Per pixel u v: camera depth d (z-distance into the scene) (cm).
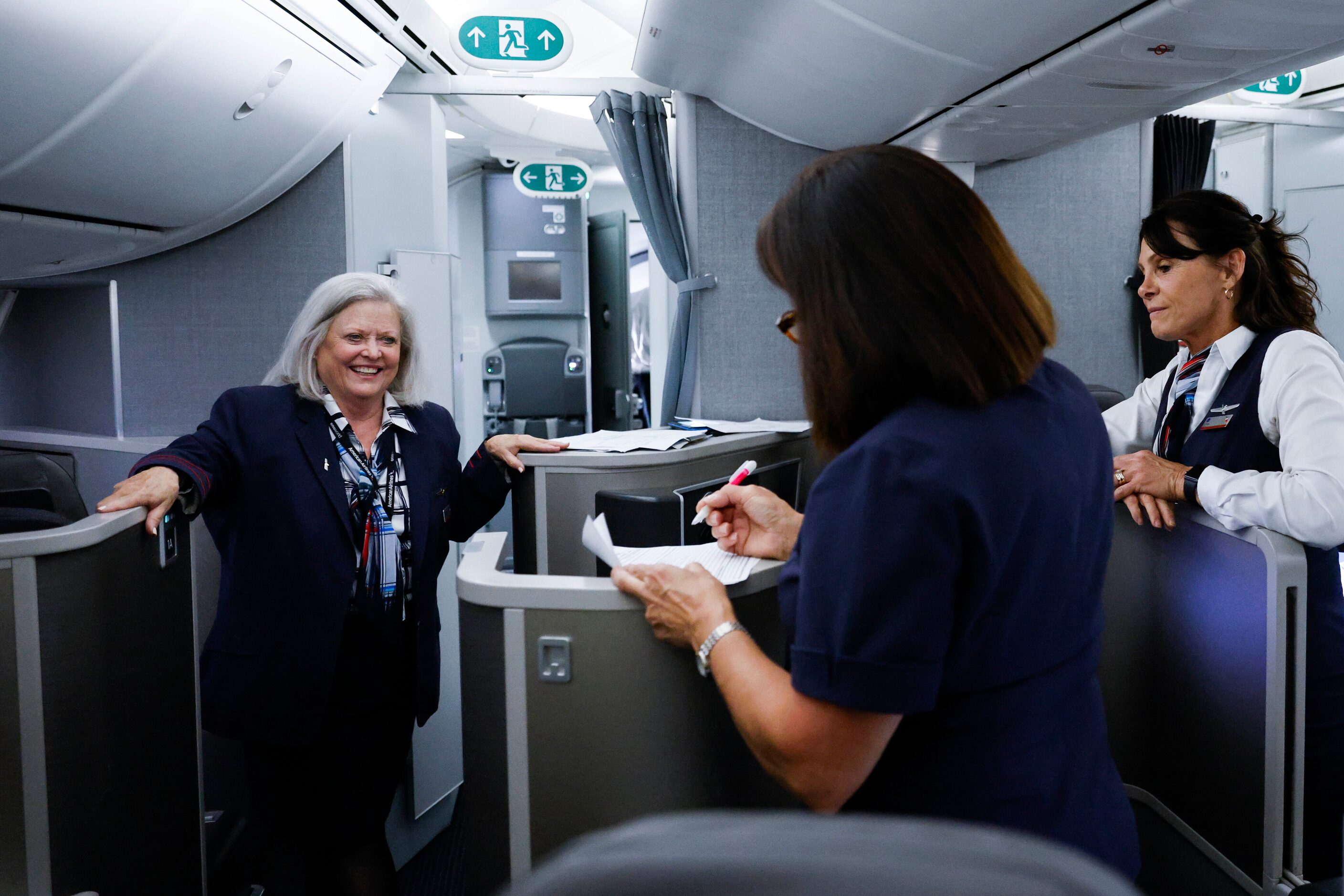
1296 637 121
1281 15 161
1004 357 77
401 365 180
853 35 194
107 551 126
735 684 84
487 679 106
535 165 464
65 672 116
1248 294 144
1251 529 126
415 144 283
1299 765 122
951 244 77
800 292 82
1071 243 309
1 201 191
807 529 77
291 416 168
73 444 254
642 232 663
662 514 158
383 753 175
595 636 101
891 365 78
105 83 169
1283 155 374
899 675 71
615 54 448
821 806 78
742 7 196
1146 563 153
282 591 163
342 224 266
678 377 290
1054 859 29
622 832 33
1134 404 175
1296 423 128
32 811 111
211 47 182
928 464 72
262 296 266
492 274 550
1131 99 218
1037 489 76
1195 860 143
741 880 31
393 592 170
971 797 78
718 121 285
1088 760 85
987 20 175
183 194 226
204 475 155
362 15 223
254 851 207
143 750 139
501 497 186
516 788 104
